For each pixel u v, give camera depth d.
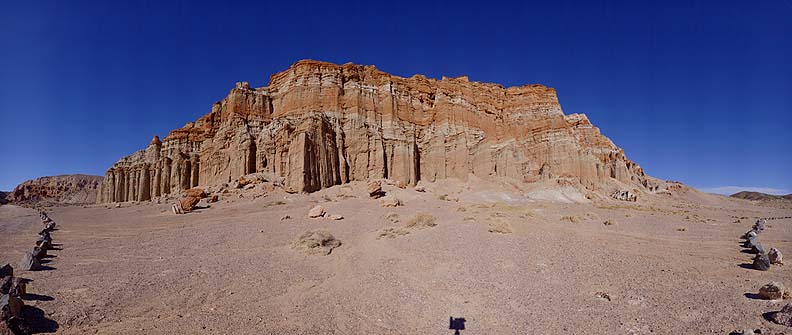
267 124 73.38
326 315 11.99
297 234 27.62
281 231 28.94
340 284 15.61
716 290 13.16
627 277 15.20
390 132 74.38
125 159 81.75
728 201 104.00
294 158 60.22
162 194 72.38
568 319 11.04
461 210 41.59
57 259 18.91
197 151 75.62
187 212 44.34
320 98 72.94
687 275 15.40
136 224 35.47
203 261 19.42
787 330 9.28
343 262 19.31
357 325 11.17
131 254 20.97
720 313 10.85
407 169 72.81
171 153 75.50
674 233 29.38
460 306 12.58
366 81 78.62
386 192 60.00
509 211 40.06
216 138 71.44
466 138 76.56
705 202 94.56
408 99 80.81
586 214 41.06
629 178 95.19
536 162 81.12
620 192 75.25
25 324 9.65
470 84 86.69
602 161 95.25
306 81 73.88
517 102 88.50
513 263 17.44
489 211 39.47
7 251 20.39
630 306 11.89
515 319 11.25
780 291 11.78
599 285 14.23
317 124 64.69
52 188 136.62
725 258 18.94
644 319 10.77
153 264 18.44
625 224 34.19
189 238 26.42
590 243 22.45
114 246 23.39
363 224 31.86
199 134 77.62
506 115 88.12
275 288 14.91
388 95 77.31
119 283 14.55
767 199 125.12
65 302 11.88
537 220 33.44
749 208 81.19
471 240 22.20
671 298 12.46
